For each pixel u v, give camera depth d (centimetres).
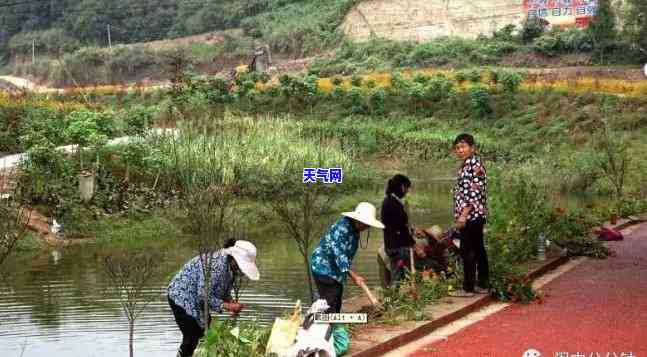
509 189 1187
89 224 1858
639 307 822
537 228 1103
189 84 4934
